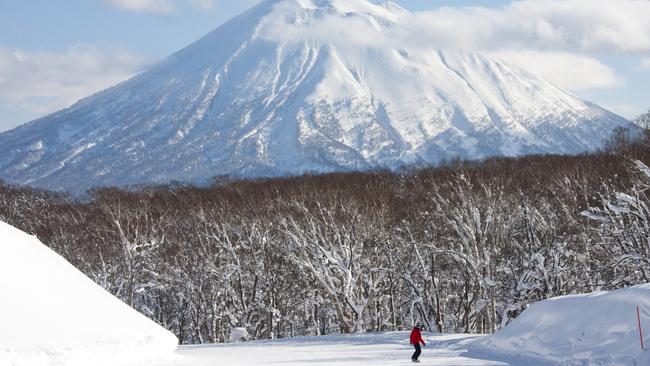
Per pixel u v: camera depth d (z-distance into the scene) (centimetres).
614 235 5516
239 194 8938
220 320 7612
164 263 7638
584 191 6369
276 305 7325
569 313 3375
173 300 8075
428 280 6297
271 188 9038
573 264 6247
